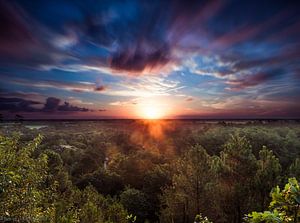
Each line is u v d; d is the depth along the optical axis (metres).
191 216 21.19
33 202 8.52
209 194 19.52
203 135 77.38
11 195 7.39
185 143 74.56
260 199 17.78
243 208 17.67
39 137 10.25
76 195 25.59
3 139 9.80
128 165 48.03
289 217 3.05
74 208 17.72
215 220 19.52
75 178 50.50
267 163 18.02
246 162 18.47
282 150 51.78
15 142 9.91
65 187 34.47
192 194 20.53
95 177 47.34
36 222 7.81
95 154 67.69
